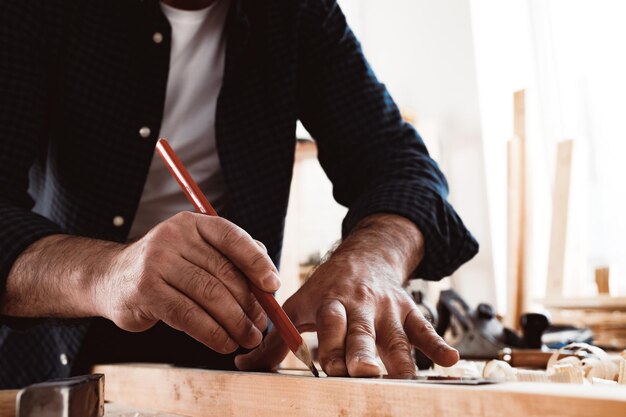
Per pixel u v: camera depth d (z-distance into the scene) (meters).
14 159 0.84
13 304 0.73
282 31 1.07
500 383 0.36
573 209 2.76
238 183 1.03
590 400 0.29
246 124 1.05
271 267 0.58
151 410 0.60
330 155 1.09
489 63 3.20
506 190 3.01
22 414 0.36
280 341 0.66
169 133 1.04
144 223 1.05
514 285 2.81
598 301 2.00
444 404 0.35
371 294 0.67
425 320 0.69
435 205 0.88
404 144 1.04
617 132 2.70
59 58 0.95
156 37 0.99
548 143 2.90
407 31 3.47
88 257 0.68
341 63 1.07
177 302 0.59
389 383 0.39
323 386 0.43
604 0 2.76
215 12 1.04
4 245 0.71
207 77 1.05
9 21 0.87
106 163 0.98
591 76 2.79
